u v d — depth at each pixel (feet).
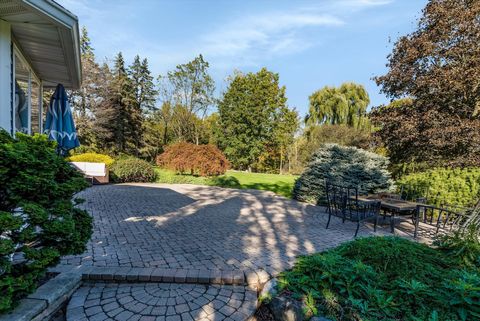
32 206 5.94
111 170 34.14
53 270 8.57
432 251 9.21
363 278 7.29
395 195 17.90
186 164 39.81
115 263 9.52
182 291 8.02
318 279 7.54
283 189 34.73
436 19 25.22
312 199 24.25
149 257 10.20
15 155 5.80
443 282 7.02
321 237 13.64
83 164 30.86
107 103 55.52
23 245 6.55
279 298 7.18
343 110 60.13
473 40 23.48
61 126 14.08
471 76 21.95
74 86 18.43
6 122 8.67
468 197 16.75
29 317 5.88
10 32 9.01
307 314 6.42
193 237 13.05
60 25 8.86
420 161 28.09
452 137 22.36
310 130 64.13
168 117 72.23
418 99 27.73
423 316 6.09
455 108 25.29
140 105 72.64
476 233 9.59
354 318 6.16
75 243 7.06
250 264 9.78
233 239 12.96
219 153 41.91
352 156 24.98
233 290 8.20
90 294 7.72
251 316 7.02
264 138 71.67
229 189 33.22
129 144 63.05
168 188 31.27
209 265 9.59
